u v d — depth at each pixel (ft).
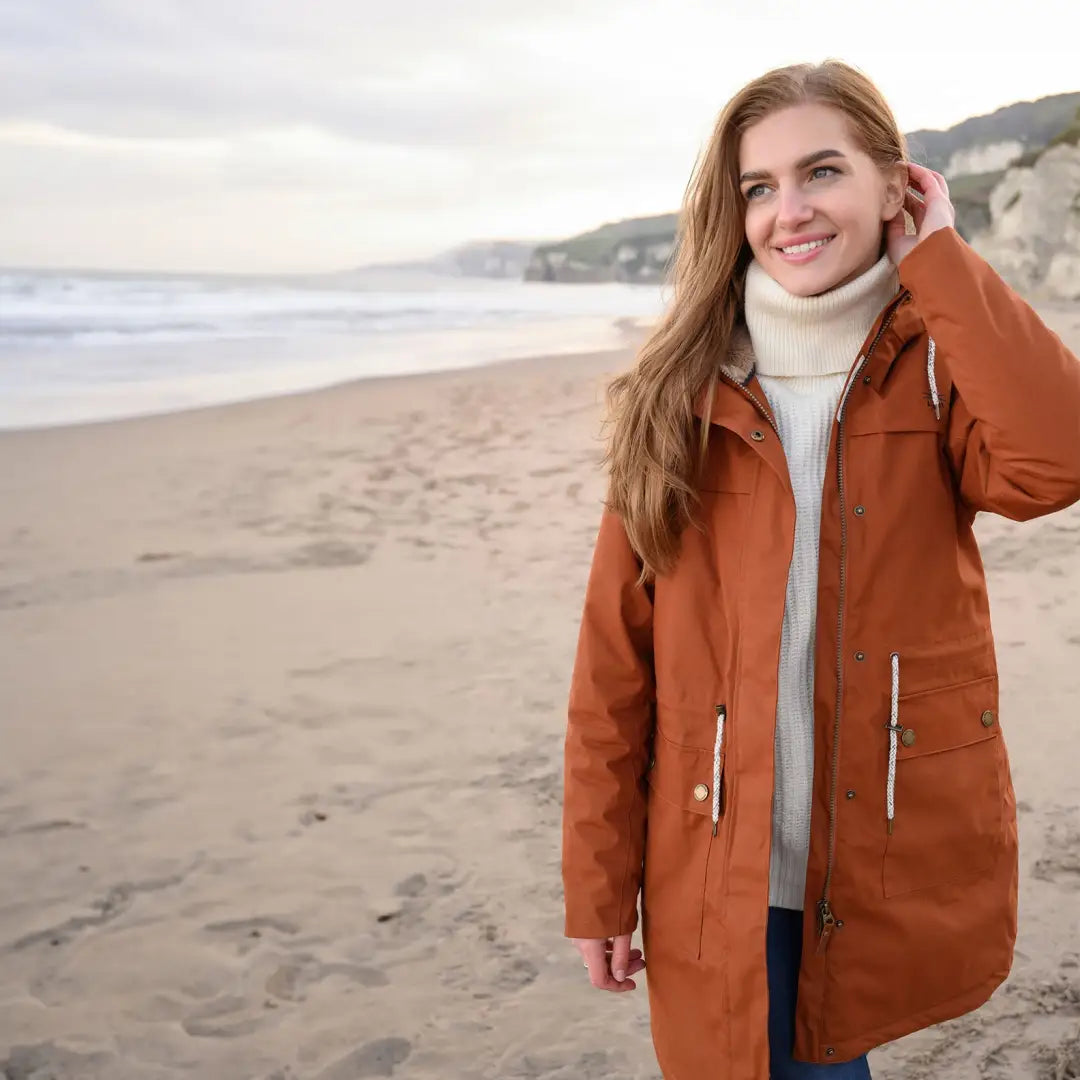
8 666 17.16
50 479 30.37
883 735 4.99
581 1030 8.90
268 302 167.84
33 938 10.28
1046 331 4.79
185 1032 8.99
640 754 5.73
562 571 20.99
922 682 5.02
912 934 5.03
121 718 15.14
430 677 16.21
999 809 5.22
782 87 5.03
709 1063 5.24
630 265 418.10
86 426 38.93
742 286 5.44
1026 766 12.51
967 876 5.13
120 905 10.78
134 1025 9.09
